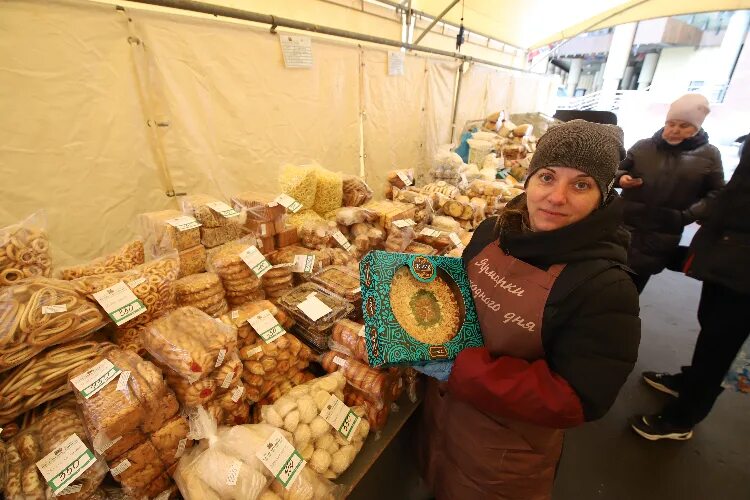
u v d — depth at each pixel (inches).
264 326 40.5
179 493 32.5
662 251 86.9
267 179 83.2
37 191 51.2
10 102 46.7
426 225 76.7
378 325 37.1
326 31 86.4
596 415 29.3
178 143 65.1
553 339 32.8
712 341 63.9
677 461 68.4
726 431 74.6
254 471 31.0
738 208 56.6
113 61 54.7
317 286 51.0
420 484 60.6
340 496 35.6
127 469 28.7
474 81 162.4
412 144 135.0
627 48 299.9
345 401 42.9
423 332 37.9
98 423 26.9
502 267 35.8
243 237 49.9
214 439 32.2
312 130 91.5
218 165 72.7
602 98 318.0
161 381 30.5
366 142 112.3
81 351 31.4
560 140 29.0
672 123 80.4
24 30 45.9
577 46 359.9
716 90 273.4
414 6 119.4
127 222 61.6
